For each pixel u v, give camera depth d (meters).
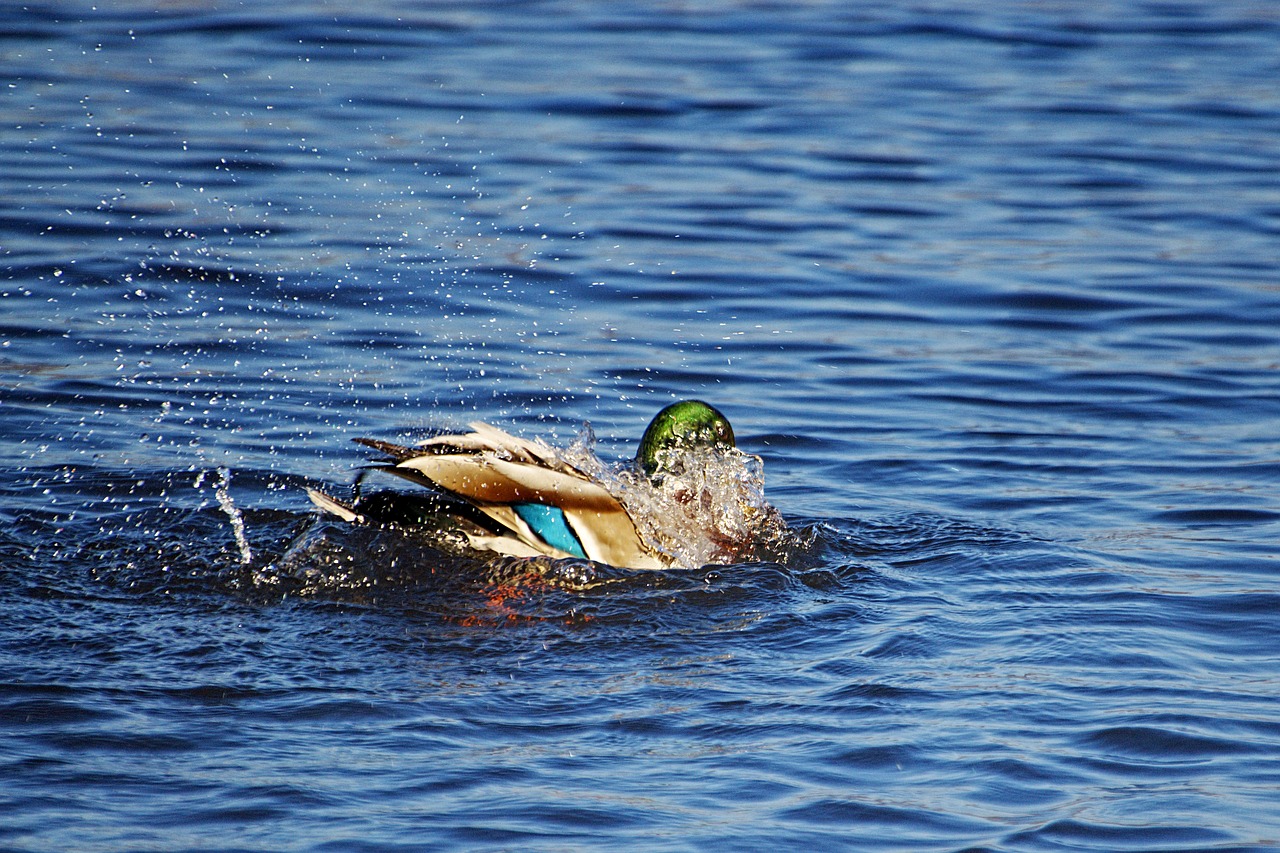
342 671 8.34
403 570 9.62
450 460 9.41
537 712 7.93
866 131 23.92
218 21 28.17
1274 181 21.81
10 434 12.43
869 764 7.44
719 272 17.75
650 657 8.70
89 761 7.18
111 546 10.14
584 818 6.86
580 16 30.66
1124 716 8.00
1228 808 7.05
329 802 6.91
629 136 23.03
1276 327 16.55
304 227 18.11
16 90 23.20
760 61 27.77
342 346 14.98
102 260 16.62
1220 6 33.22
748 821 6.88
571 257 17.84
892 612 9.50
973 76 27.28
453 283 16.75
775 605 9.57
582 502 9.84
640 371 14.84
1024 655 8.83
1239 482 12.38
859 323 16.52
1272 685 8.47
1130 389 14.80
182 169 19.94
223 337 14.98
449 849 6.56
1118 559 10.62
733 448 11.46
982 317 16.81
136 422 12.88
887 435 13.51
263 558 9.98
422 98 24.14
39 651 8.40
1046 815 6.98
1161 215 20.41
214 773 7.13
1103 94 26.22
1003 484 12.36
